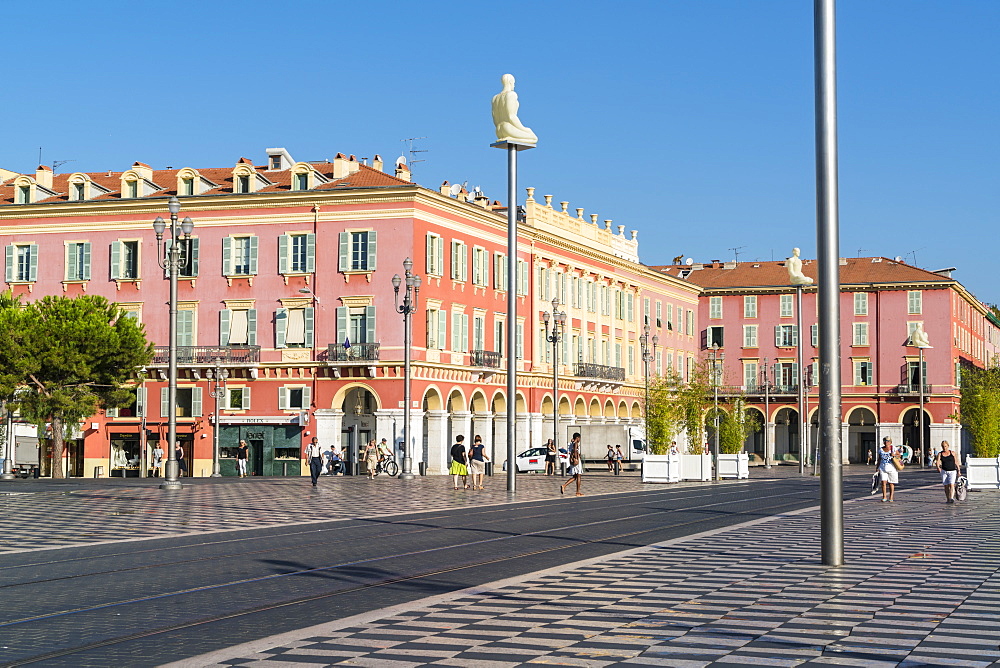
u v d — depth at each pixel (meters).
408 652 11.46
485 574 18.55
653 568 18.80
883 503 39.75
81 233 72.81
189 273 71.44
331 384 69.06
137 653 11.70
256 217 70.69
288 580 17.67
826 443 18.53
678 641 11.99
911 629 12.69
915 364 113.19
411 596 15.90
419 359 68.62
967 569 18.56
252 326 70.44
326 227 69.62
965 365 121.19
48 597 15.75
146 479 59.00
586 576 17.67
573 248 88.50
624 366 97.19
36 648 11.98
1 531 26.75
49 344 62.66
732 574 17.89
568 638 12.20
